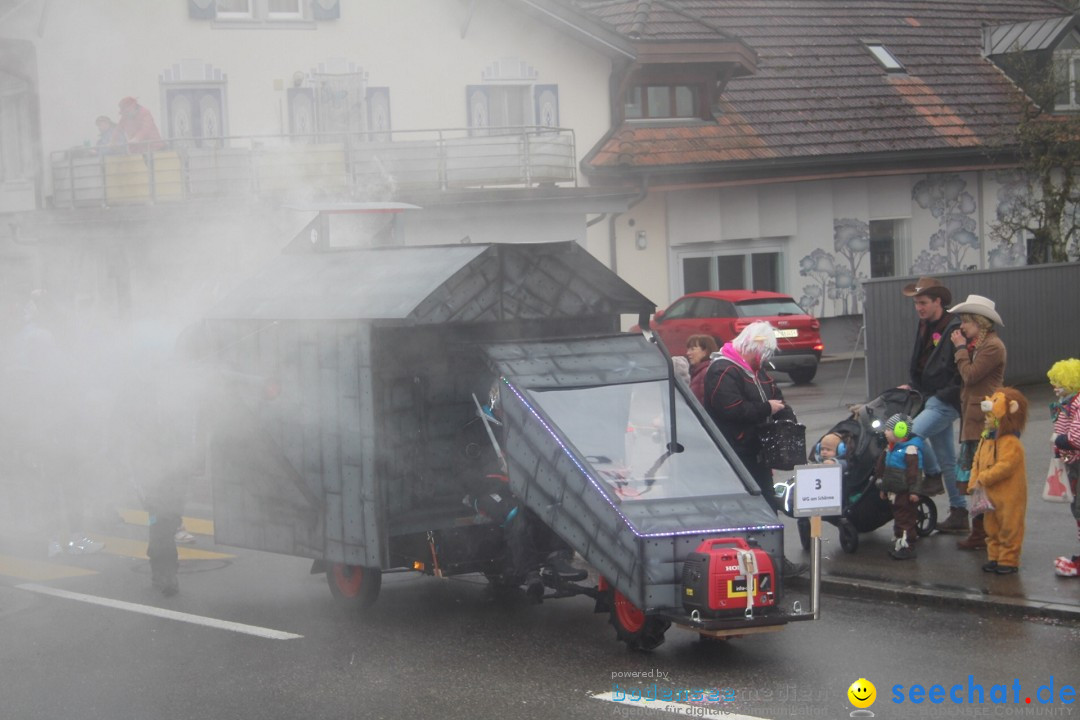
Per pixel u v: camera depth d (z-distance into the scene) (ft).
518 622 57.36
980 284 127.03
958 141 188.75
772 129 180.55
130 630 57.36
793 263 184.24
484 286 57.11
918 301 67.77
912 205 193.16
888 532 71.41
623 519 48.60
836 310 188.03
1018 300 129.80
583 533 50.39
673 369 54.60
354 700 46.32
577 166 168.45
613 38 165.58
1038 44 196.34
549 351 55.83
